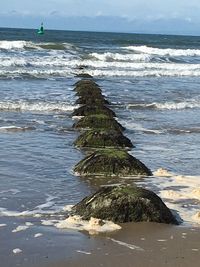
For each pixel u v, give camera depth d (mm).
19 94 23562
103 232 7645
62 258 6664
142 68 41219
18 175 10758
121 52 52875
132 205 8148
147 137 15789
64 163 11961
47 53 44906
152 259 6750
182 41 96875
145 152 13609
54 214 8430
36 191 9703
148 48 57875
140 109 22016
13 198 9203
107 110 19391
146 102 23609
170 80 34312
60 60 40719
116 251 6961
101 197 8266
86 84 24578
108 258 6727
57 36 91188
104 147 13797
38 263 6488
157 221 8148
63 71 34000
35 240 7242
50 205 8906
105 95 25359
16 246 7000
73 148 13641
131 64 41812
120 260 6676
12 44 47344
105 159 11117
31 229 7684
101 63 41000
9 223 7914
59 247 7020
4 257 6629
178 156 13297
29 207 8758
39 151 13094
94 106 19312
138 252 6961
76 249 6973
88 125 16438
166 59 49781
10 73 31422
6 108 19844
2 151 12844
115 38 97125
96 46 60406
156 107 22594
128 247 7117
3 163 11680
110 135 13984
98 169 11031
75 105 21344
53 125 17047
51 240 7266
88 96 22281
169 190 10047
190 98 25609
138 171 11125
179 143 15078
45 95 23812
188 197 9703
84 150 13445
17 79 29516
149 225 8008
